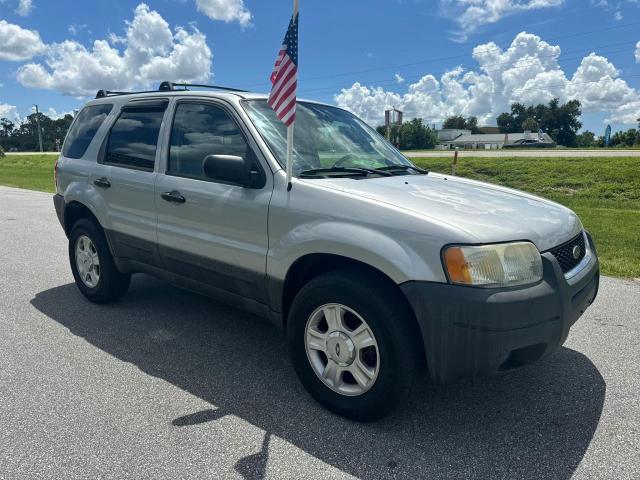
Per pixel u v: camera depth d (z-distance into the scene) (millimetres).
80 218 5191
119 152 4543
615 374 3652
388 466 2598
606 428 2965
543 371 3695
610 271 6484
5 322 4543
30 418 2986
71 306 4996
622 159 22281
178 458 2635
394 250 2723
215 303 5121
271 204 3238
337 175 3453
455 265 2586
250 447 2742
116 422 2959
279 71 3125
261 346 4102
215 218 3574
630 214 12297
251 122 3537
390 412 2893
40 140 95812
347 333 2957
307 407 3168
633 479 2512
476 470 2574
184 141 3953
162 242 4023
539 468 2594
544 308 2652
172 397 3266
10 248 7754
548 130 121438
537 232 2887
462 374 2650
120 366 3699
